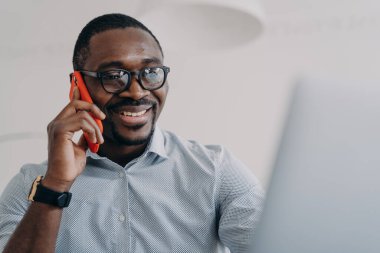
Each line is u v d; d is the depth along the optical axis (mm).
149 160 1190
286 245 463
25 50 2629
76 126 1048
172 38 1516
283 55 2225
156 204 1134
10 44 2635
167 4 1327
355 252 454
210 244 1124
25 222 1010
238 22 1508
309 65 2189
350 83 475
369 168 457
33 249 993
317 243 458
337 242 457
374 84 473
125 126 1141
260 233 471
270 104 2246
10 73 2645
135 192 1146
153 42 1160
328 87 475
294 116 472
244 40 1526
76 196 1146
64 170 1023
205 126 2332
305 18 2186
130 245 1103
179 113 2367
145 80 1125
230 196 1152
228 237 1109
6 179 2578
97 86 1131
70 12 2537
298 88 479
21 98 2635
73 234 1108
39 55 2617
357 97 469
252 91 2273
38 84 2621
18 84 2637
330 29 2160
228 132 2299
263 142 2250
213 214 1140
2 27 2615
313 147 465
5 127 2641
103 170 1181
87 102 1095
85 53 1167
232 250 1114
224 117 2309
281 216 466
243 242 1086
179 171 1182
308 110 471
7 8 2562
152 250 1102
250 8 1367
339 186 459
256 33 1505
